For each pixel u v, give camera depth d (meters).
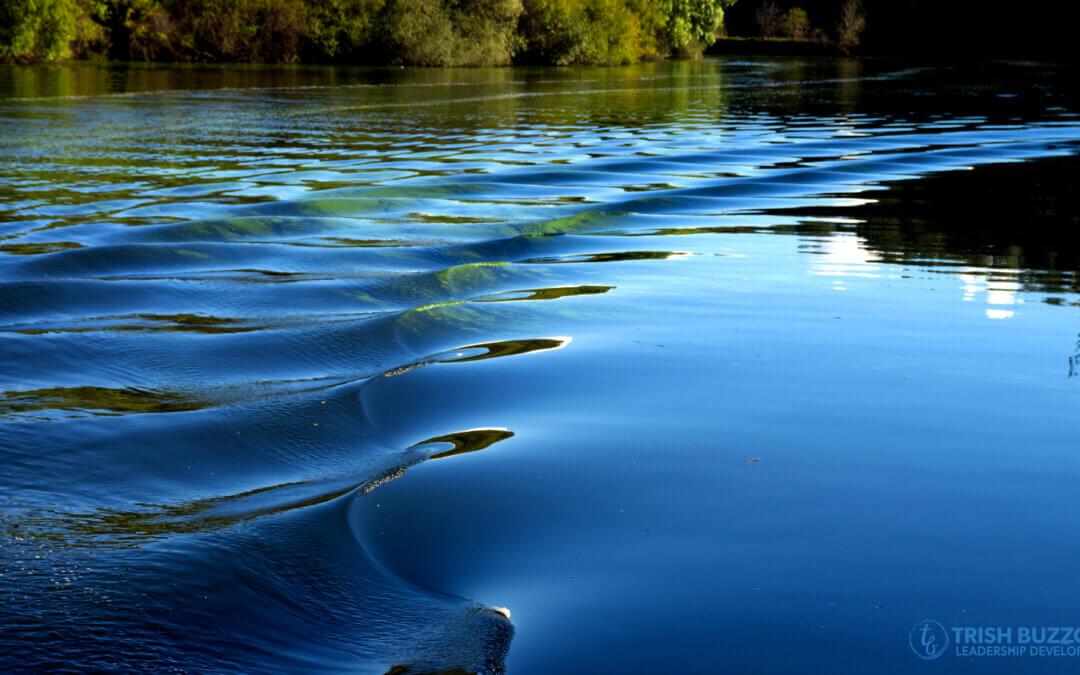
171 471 3.57
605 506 3.32
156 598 2.66
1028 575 2.85
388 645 2.54
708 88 31.89
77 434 3.82
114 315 5.56
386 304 6.01
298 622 2.63
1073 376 4.66
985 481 3.49
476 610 2.70
